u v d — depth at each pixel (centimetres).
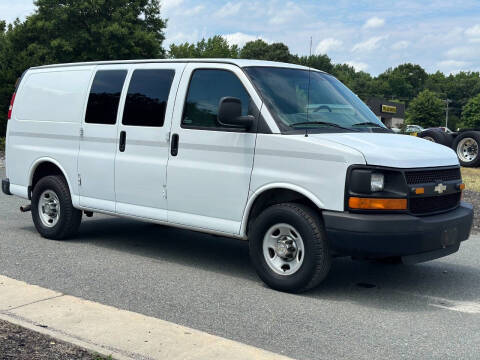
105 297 539
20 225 895
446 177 571
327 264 548
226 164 598
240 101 570
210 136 609
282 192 581
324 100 627
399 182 524
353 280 625
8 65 2953
